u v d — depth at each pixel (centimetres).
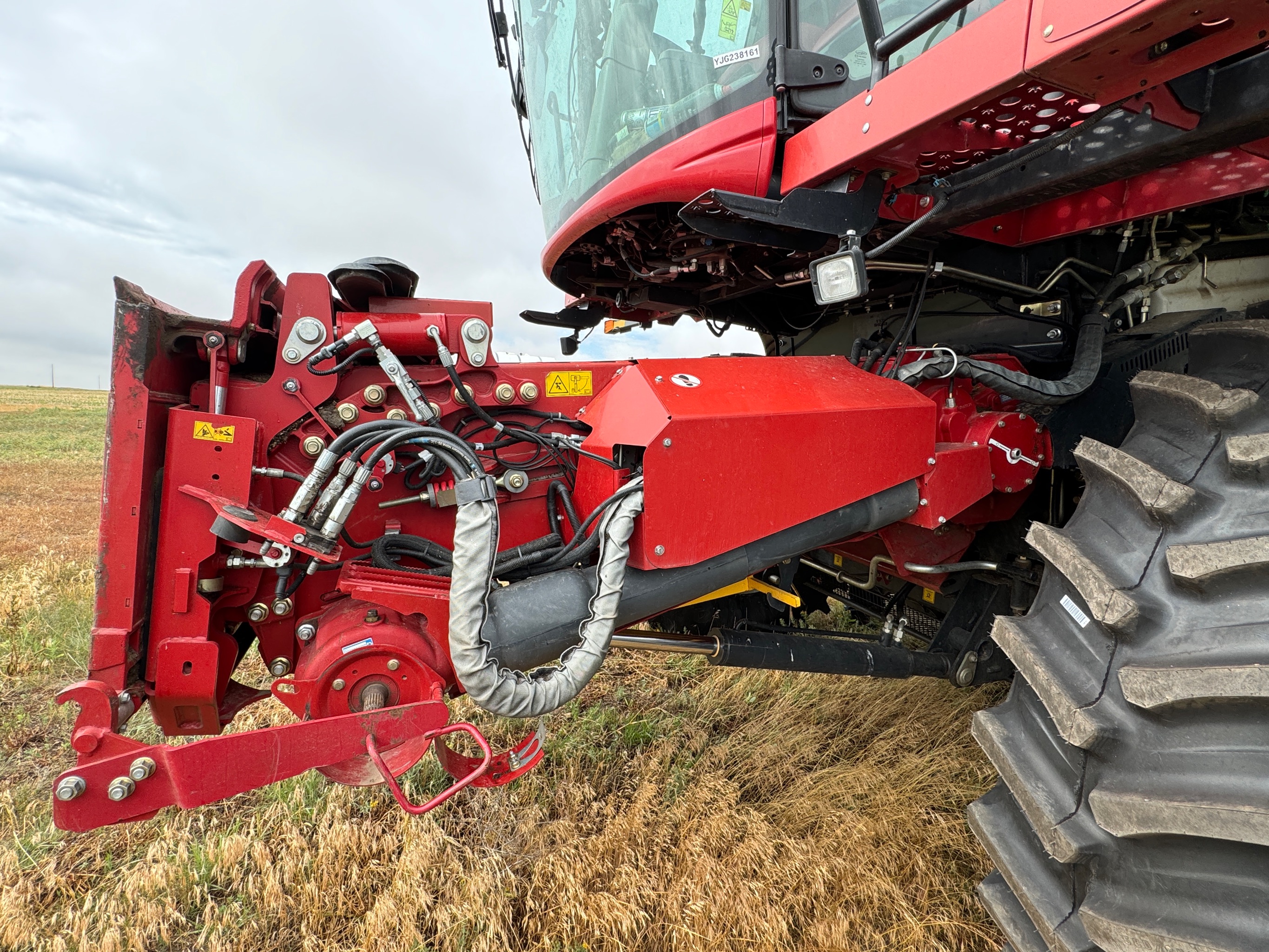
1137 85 125
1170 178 191
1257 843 106
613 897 204
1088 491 161
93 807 147
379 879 220
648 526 161
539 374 200
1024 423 215
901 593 268
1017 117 155
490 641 162
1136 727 126
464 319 189
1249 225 220
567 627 170
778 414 173
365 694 168
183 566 165
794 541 184
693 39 204
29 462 1532
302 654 176
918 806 241
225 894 222
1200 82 143
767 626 275
